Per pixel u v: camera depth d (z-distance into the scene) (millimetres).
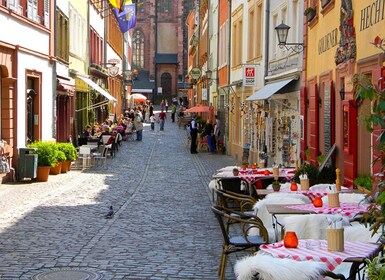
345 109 13734
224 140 38219
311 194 11922
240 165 29906
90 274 9586
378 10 11367
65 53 31094
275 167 15383
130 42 99312
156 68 108750
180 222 14562
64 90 29859
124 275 9578
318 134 17375
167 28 109000
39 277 9359
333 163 15273
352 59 13391
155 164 30375
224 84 38719
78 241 12117
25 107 22953
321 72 16969
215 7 44656
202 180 23906
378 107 5609
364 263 6766
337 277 6188
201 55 57812
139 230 13453
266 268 5883
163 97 108562
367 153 13031
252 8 28344
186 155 36188
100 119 46094
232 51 35344
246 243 9344
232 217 9227
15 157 21797
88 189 20453
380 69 10953
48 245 11688
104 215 15312
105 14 50469
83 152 27359
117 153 36531
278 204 10500
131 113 56906
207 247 11781
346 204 10484
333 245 6871
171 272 9820
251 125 28672
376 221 5684
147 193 19859
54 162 22375
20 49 22219
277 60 23109
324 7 16156
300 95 19453
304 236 8328
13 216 14844
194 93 69938
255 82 26859
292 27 21094
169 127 66875
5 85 21297
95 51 44875
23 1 23000
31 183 21484
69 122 31938
